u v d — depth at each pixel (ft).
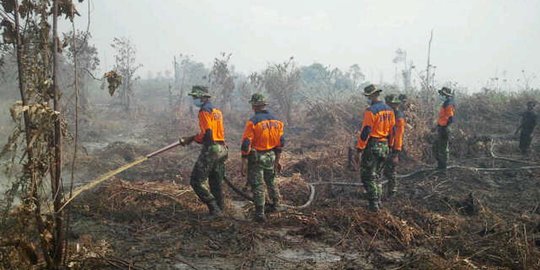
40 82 11.38
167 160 32.55
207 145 18.76
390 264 14.66
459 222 18.83
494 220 19.15
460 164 32.17
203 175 18.75
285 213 19.35
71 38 12.09
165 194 20.59
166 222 18.06
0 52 11.82
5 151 11.15
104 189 21.20
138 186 21.48
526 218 19.45
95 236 16.11
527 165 31.91
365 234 17.26
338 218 18.72
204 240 16.28
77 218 18.02
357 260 15.03
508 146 38.01
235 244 15.97
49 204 11.82
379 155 20.06
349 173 28.58
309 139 41.27
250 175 18.95
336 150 33.14
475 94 55.98
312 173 28.73
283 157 31.04
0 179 18.37
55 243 11.94
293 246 16.11
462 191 25.31
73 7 11.82
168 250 15.08
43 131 11.00
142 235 16.63
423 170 29.45
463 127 46.62
